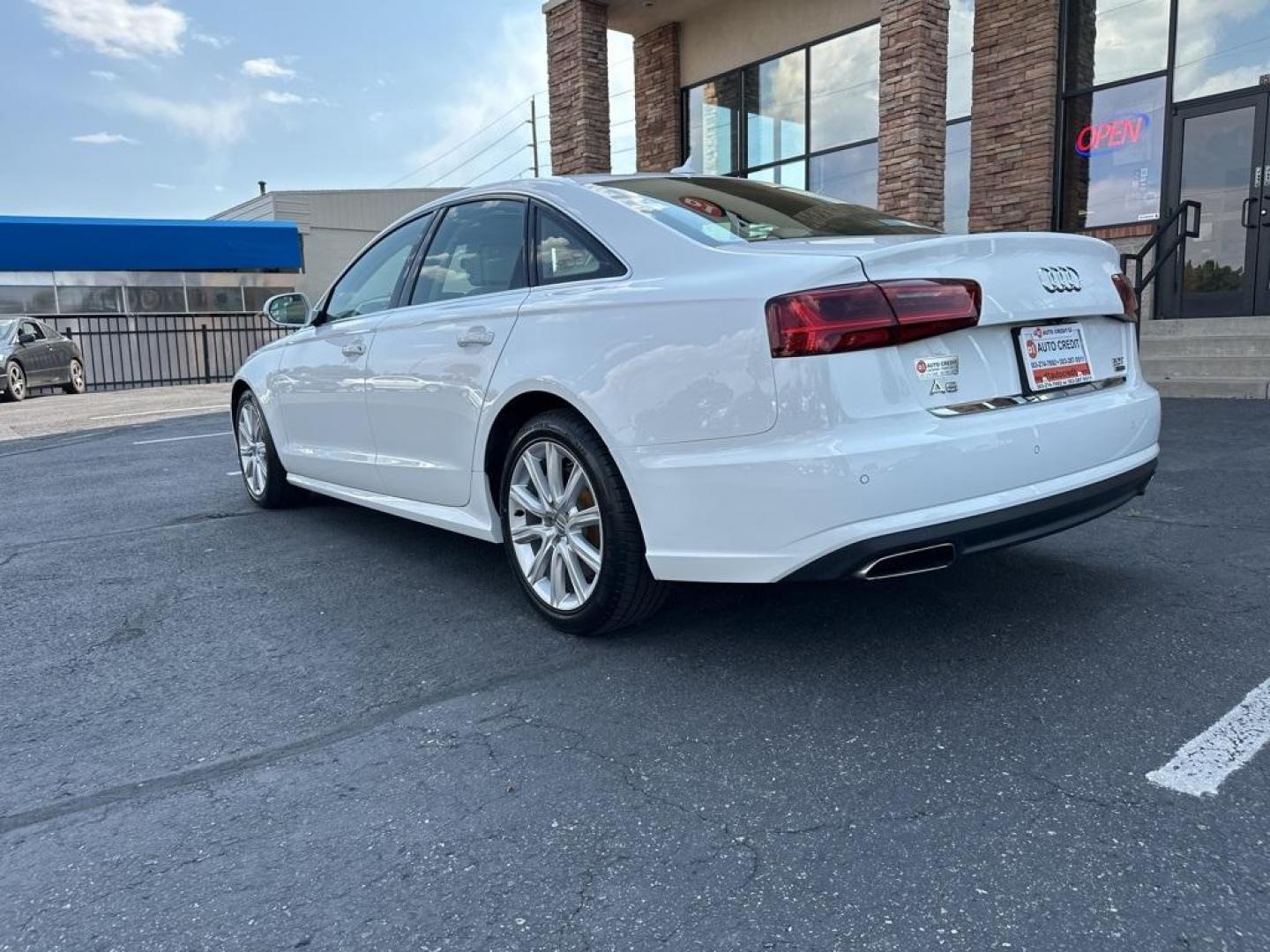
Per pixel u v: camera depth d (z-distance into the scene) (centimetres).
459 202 395
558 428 312
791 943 172
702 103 1338
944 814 210
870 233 324
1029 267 283
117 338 1991
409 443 393
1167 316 987
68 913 188
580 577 318
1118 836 199
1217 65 924
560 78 1234
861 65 1127
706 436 267
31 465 780
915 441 248
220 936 180
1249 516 435
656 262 295
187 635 346
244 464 572
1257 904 176
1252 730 240
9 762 252
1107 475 294
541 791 228
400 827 215
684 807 218
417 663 311
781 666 293
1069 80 1017
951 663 290
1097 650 294
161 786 237
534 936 177
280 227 2200
